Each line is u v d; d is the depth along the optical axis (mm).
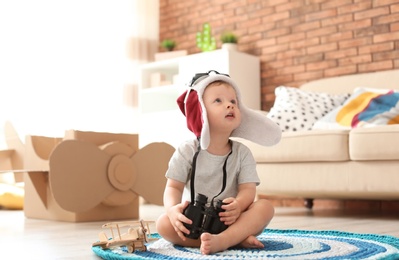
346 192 2721
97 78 4652
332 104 3387
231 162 1525
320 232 1915
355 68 3908
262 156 2996
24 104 4207
